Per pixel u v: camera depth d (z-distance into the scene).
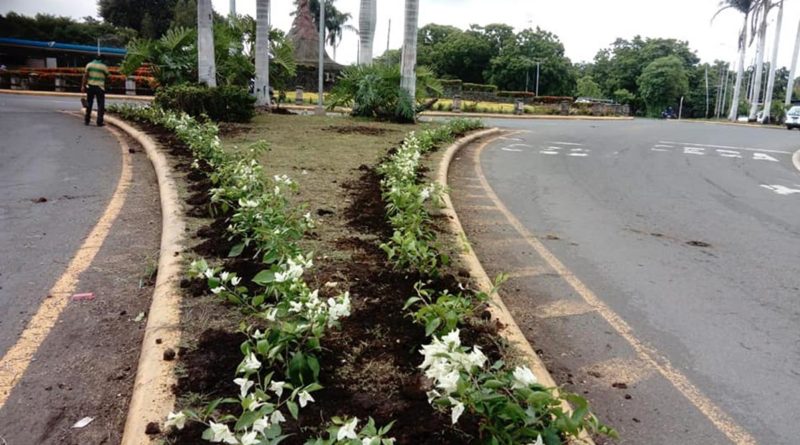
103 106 13.22
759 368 3.45
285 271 3.07
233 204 5.18
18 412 2.65
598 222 6.95
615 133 21.03
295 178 7.29
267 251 3.89
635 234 6.45
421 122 18.02
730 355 3.60
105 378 2.94
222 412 2.41
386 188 6.62
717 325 4.04
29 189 6.82
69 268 4.32
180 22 53.62
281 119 15.76
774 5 47.25
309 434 2.31
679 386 3.21
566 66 71.94
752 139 21.08
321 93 22.88
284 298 2.94
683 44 90.75
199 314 3.30
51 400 2.74
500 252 5.48
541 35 73.56
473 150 13.04
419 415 2.42
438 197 5.51
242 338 3.00
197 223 4.99
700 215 7.59
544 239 6.04
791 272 5.28
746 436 2.79
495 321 3.44
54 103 21.11
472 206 7.36
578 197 8.42
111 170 7.99
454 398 2.12
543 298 4.39
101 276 4.19
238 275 3.79
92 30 56.31
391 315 3.33
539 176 10.08
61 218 5.64
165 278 3.78
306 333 2.76
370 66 18.44
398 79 17.55
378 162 8.91
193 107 13.41
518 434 2.00
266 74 17.62
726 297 4.59
